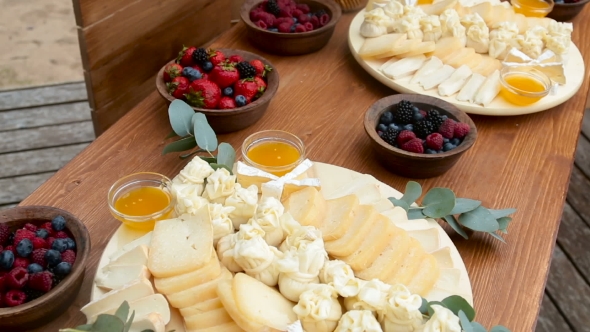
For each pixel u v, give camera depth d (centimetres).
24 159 279
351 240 118
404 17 203
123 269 113
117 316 98
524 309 123
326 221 125
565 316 235
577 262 255
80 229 118
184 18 221
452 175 161
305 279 110
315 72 203
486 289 127
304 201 128
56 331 114
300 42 204
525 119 186
